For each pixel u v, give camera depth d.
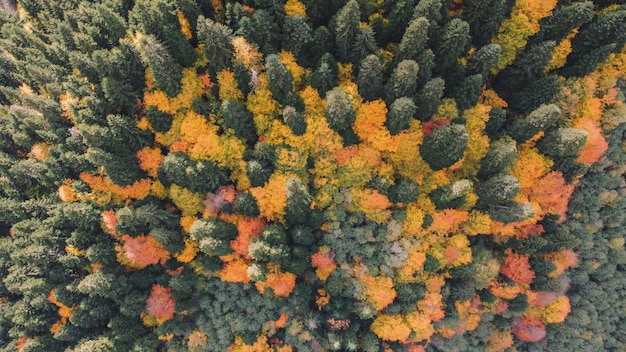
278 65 29.20
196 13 31.62
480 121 34.31
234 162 32.97
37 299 33.53
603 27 32.88
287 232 35.22
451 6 34.09
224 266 35.16
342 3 31.39
